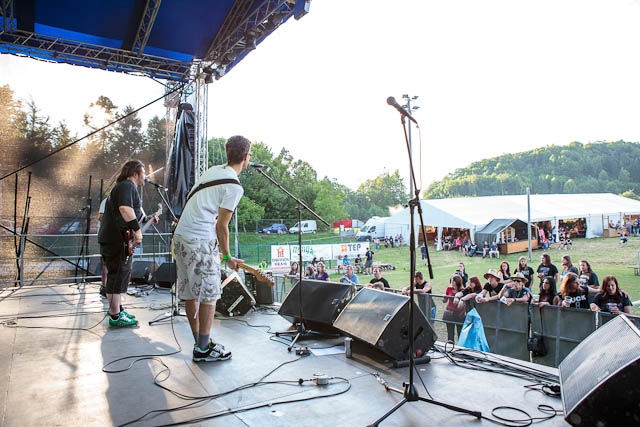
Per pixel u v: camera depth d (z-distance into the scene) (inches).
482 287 256.4
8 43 302.8
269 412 89.8
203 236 120.6
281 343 145.3
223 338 151.8
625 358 76.0
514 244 971.3
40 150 400.8
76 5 268.8
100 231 169.3
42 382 107.7
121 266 168.1
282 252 747.4
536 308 215.8
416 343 123.9
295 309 165.3
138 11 278.4
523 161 3358.8
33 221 386.6
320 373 114.7
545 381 109.1
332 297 157.1
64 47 321.4
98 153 419.8
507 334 225.0
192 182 355.6
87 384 106.4
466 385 106.6
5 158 388.2
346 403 94.8
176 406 92.9
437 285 616.1
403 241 1246.3
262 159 2118.6
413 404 94.3
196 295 119.7
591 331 198.1
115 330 164.1
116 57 339.3
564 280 220.8
